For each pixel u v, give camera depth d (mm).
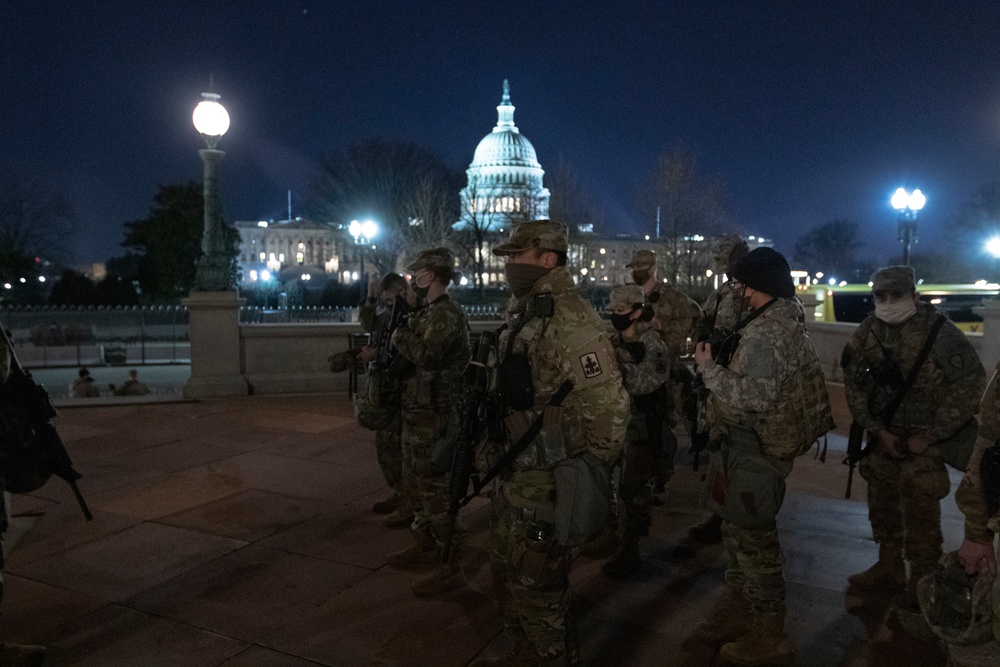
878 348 3695
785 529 4887
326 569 4266
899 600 3645
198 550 4539
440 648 3393
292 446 7035
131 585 4055
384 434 4848
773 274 3072
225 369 9461
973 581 2188
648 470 3986
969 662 2098
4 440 3240
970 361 3467
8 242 53938
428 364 3945
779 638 3230
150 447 6973
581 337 2660
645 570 4262
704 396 3461
